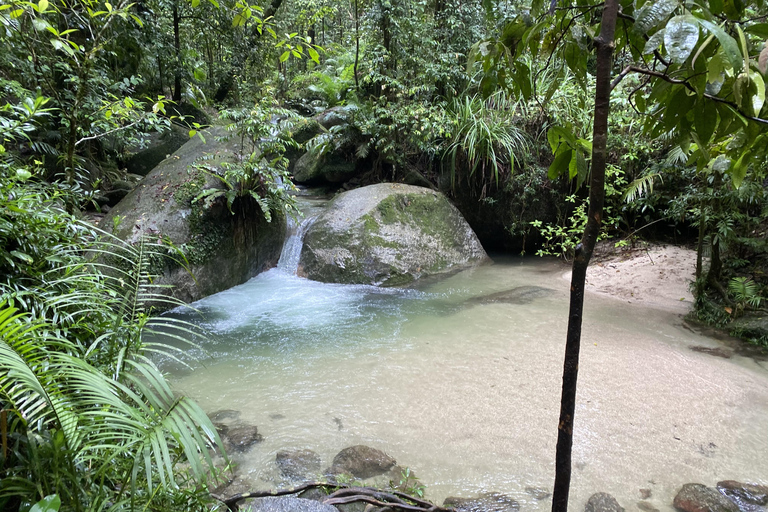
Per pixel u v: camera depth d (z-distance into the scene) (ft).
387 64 26.32
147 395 4.00
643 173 19.92
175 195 17.97
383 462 8.08
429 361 12.62
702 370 12.15
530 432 9.23
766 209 14.79
